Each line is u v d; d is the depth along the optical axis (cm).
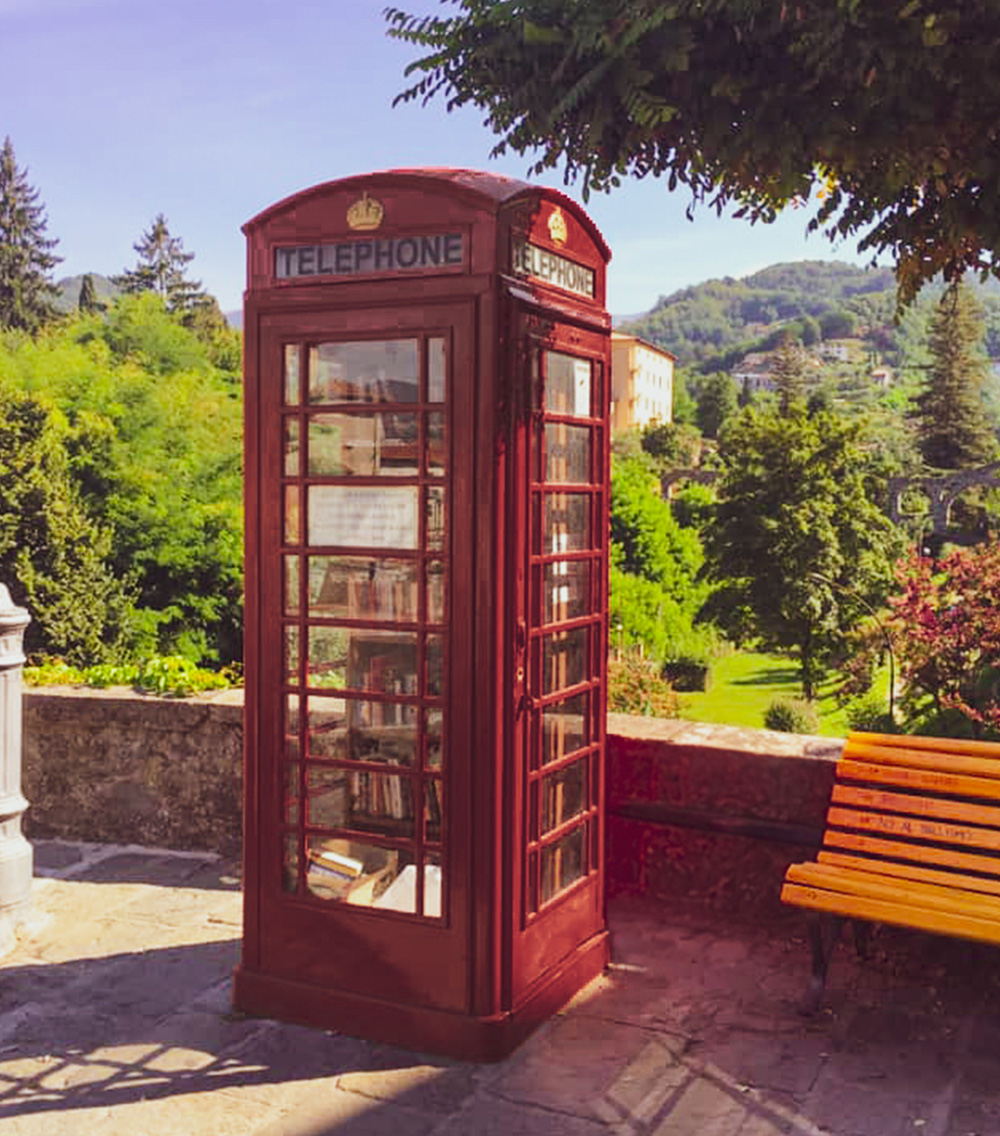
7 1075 394
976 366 9600
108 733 643
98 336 7356
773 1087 386
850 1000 452
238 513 5362
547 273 425
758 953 498
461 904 405
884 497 4875
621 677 2181
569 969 451
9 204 9744
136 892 571
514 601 403
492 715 399
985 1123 363
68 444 5278
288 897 432
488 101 421
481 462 393
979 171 400
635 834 560
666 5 376
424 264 397
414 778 412
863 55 364
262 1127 362
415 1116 369
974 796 446
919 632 1291
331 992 424
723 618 4847
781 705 3609
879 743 469
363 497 415
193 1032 425
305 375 420
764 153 402
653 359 17138
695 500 8181
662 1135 358
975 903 418
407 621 412
